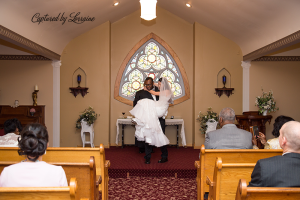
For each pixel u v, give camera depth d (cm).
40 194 134
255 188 132
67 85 669
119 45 693
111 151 616
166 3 642
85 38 668
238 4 465
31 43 497
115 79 693
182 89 705
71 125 668
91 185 210
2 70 663
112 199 340
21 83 664
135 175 445
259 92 664
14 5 385
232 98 668
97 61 669
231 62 669
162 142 477
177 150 635
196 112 668
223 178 199
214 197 200
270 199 136
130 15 694
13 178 152
